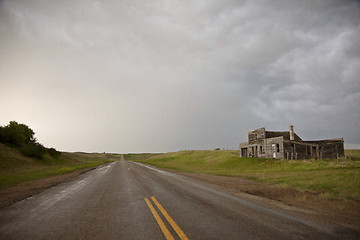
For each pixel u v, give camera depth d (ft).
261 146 121.19
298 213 19.06
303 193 29.48
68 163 158.92
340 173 47.37
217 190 32.68
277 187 34.86
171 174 63.31
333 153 115.14
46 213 19.35
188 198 26.30
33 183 41.60
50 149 157.38
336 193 28.96
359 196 26.35
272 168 84.53
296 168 75.25
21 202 24.14
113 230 14.76
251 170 82.99
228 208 20.99
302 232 14.23
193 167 123.85
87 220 17.15
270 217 17.78
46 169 87.15
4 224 16.10
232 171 82.02
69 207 21.75
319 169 66.03
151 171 75.66
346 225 15.72
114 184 40.29
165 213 19.17
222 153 192.65
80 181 45.39
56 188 35.22
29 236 13.66
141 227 15.35
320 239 13.06
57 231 14.58
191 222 16.47
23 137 131.54
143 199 25.75
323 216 18.08
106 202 24.12
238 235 13.67
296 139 121.08
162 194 29.25
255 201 24.41
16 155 112.98
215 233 14.05
